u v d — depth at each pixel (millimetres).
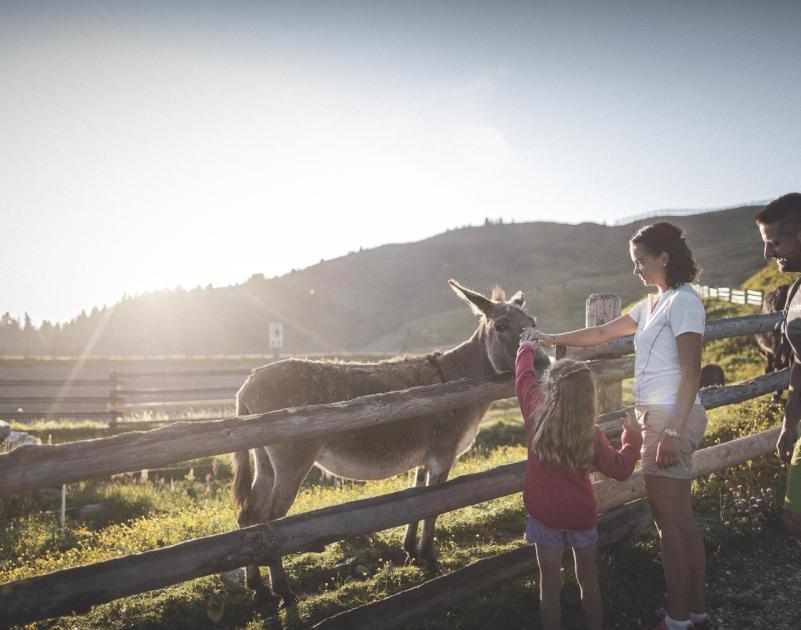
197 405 16750
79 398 16641
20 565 6473
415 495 3773
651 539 4719
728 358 16438
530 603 3920
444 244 182750
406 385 4887
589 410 3061
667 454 3158
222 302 139250
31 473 2621
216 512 7574
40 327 166625
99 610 4004
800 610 3936
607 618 3838
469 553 4770
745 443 5398
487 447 14273
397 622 3514
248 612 4078
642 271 3516
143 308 145625
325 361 4871
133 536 6629
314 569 4660
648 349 3402
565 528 3143
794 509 3205
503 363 4598
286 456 4266
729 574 4367
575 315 68312
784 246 3232
